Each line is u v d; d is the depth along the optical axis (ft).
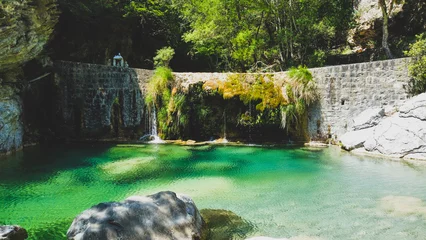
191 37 67.77
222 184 29.30
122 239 16.26
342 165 35.14
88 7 67.00
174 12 82.02
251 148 45.11
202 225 19.80
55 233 19.42
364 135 41.19
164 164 36.55
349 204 23.84
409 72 40.27
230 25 65.92
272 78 48.88
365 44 71.51
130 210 17.85
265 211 22.77
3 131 40.47
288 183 29.32
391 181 29.04
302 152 42.06
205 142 49.29
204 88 48.39
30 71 47.98
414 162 34.99
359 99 44.14
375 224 20.27
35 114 49.39
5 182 29.91
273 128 48.16
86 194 26.76
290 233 19.25
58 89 51.08
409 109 37.99
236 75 48.96
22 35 38.60
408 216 21.38
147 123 51.80
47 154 41.47
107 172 33.35
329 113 46.19
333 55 71.67
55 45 63.10
